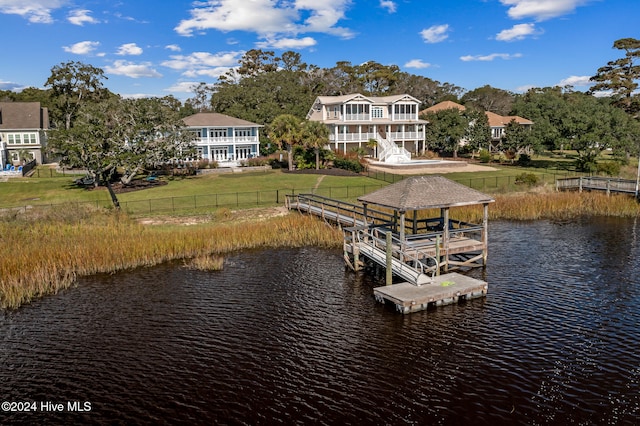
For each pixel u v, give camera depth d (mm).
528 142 69250
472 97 131500
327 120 78625
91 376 17047
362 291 24859
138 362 17922
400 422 14242
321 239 33781
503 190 49594
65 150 50281
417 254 25734
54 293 24906
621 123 67562
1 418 14758
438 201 26578
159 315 22125
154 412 14969
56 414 14914
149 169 62219
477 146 78438
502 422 14133
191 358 18156
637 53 100188
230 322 21297
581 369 16812
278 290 25172
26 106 77438
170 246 30844
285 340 19484
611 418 14195
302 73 126812
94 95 89062
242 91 97500
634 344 18500
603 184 48156
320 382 16391
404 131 80688
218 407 15148
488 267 28078
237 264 29562
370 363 17547
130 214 38906
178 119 59312
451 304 22656
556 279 25844
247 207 41875
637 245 32219
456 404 15023
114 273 28016
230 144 71000
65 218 35344
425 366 17250
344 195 47125
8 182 55656
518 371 16766
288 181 54688
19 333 20422
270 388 16109
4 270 25719
